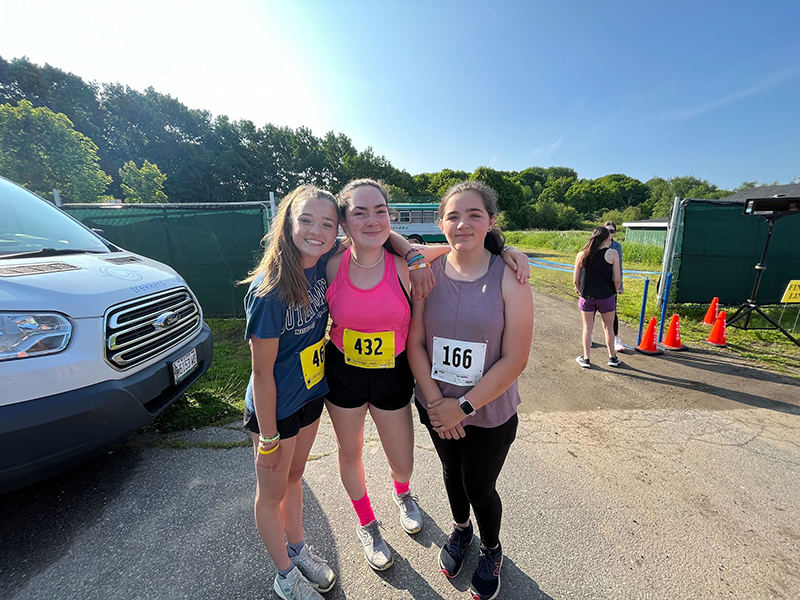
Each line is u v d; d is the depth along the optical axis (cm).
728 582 173
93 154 1483
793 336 538
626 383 398
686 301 668
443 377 157
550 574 178
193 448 276
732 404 350
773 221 519
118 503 221
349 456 180
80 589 169
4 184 299
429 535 204
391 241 168
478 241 144
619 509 219
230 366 430
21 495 226
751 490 236
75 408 186
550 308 726
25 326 178
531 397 367
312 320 152
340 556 190
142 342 236
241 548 191
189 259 648
